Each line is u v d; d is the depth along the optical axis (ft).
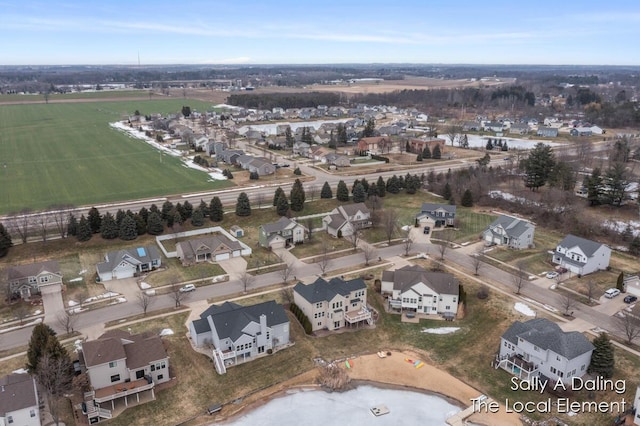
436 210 358.64
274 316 212.84
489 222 367.45
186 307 240.73
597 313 231.91
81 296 243.40
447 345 214.90
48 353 177.47
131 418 170.30
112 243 317.63
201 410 175.63
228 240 312.29
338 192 411.54
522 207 390.63
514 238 313.73
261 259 301.02
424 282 239.71
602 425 164.76
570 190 414.21
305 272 281.74
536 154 433.07
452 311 238.27
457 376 194.90
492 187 445.37
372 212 363.15
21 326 223.10
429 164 554.46
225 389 186.29
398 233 345.51
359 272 281.74
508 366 197.88
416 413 176.45
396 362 204.23
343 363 203.00
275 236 317.42
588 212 377.50
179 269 286.46
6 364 194.70
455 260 297.94
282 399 182.91
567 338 186.39
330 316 224.74
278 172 511.81
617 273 277.23
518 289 251.80
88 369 172.45
